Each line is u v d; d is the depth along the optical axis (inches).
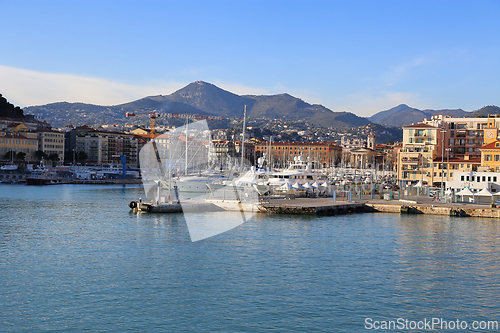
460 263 2096.5
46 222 3196.4
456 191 4458.7
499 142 5142.7
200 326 1413.6
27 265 2022.6
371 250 2322.8
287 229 2866.6
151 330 1386.6
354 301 1620.3
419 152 6269.7
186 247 2347.4
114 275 1878.7
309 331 1390.3
